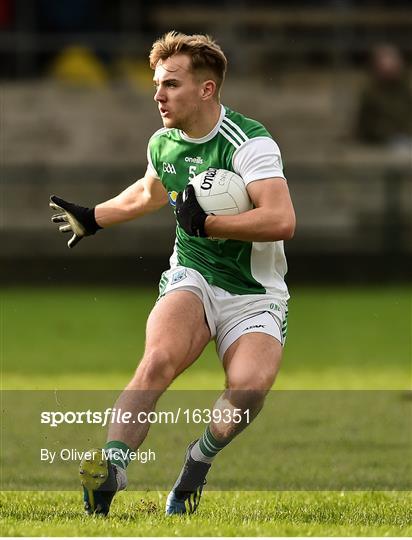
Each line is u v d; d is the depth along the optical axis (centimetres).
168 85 1936
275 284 2003
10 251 7362
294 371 4266
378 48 8800
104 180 7275
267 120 8575
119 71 8825
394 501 2142
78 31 8544
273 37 8769
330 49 8800
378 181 7462
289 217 1891
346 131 8669
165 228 7450
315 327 5603
